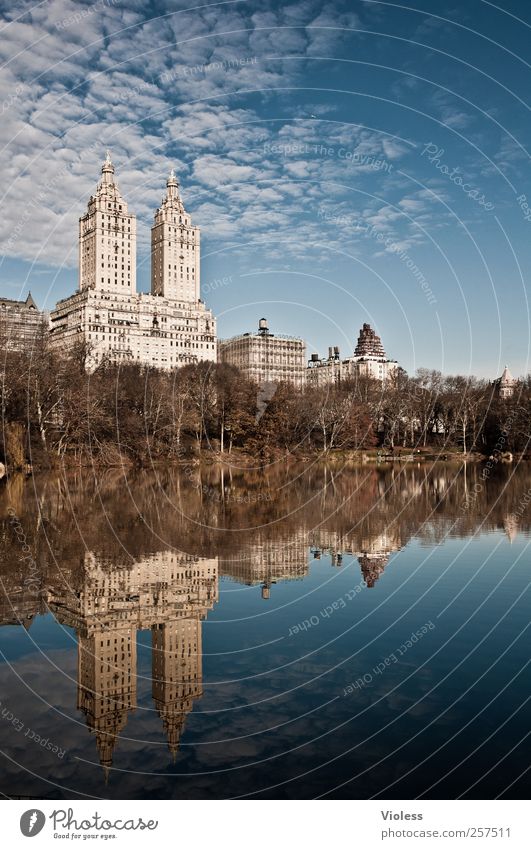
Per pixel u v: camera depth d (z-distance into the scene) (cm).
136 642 1592
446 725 1158
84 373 8788
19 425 6869
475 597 1984
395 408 12331
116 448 8669
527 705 1230
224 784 1001
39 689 1324
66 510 3959
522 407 11244
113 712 1230
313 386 13000
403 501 4741
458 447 12369
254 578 2234
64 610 1848
